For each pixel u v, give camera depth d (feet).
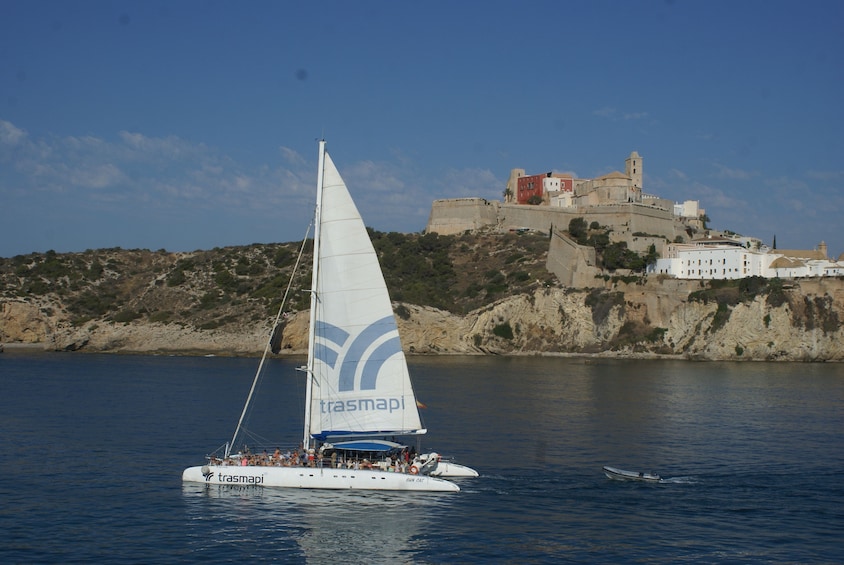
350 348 140.67
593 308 510.58
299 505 132.05
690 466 164.14
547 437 195.83
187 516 126.52
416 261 617.21
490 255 627.05
